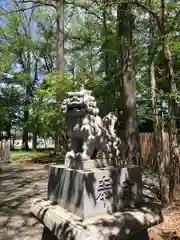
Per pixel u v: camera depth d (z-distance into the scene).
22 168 13.45
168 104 6.29
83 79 9.99
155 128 6.45
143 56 8.39
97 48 12.41
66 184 3.32
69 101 3.34
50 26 20.30
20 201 6.79
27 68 22.33
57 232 2.95
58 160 13.66
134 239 3.23
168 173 6.28
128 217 3.05
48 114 11.01
